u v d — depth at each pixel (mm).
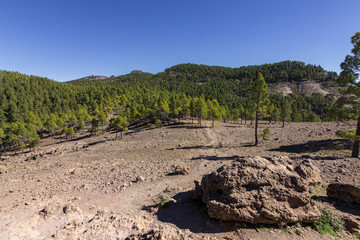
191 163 25156
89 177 22141
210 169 21891
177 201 13562
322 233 8406
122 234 9062
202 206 11922
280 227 8797
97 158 37062
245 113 81125
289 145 29312
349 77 19734
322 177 14914
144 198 15180
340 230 8656
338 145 24844
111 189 17469
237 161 11438
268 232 8633
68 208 12203
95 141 64500
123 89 174125
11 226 10453
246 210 9148
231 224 9367
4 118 101938
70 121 100500
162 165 25375
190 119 89312
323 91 184625
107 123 88625
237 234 8742
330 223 8953
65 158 41000
